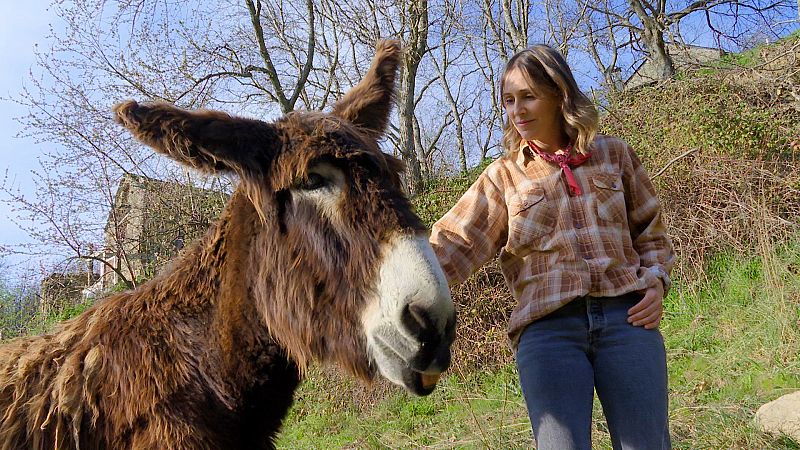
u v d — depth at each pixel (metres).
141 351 2.15
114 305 2.35
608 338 2.20
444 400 6.72
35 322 13.02
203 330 2.23
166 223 12.09
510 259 2.46
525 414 5.15
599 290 2.23
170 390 2.10
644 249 2.43
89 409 2.10
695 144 8.09
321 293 2.08
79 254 11.61
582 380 2.16
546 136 2.40
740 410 4.04
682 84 9.52
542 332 2.25
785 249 6.51
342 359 2.06
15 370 2.28
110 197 11.62
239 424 2.19
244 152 2.12
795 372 4.47
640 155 8.59
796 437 3.53
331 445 6.27
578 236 2.29
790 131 7.95
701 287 6.79
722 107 8.72
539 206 2.34
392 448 5.52
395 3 12.20
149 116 1.91
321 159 2.08
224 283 2.26
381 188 2.07
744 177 7.30
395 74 2.78
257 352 2.22
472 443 4.83
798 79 8.92
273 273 2.16
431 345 1.88
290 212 2.14
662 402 2.14
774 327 5.15
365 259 1.99
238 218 2.29
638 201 2.48
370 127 2.68
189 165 2.04
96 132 11.11
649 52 14.69
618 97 10.38
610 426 2.18
